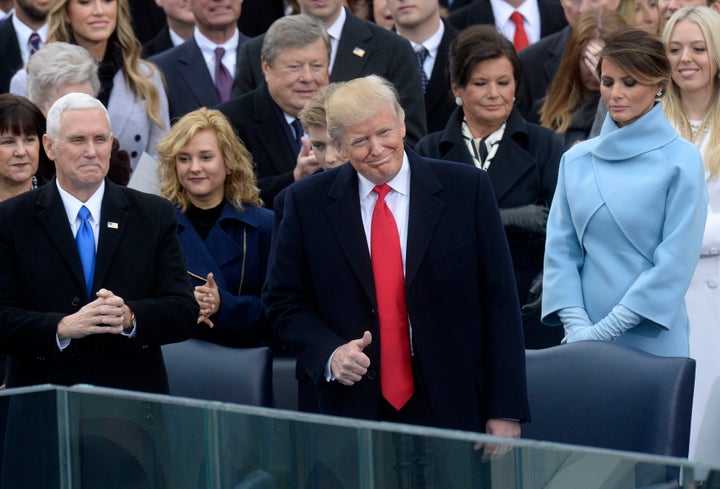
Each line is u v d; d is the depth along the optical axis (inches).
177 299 618.8
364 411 584.7
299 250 601.0
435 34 986.7
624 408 585.9
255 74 937.5
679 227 660.1
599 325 665.0
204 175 757.3
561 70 888.9
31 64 829.8
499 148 801.6
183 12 1107.3
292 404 713.0
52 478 518.3
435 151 819.4
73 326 587.5
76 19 906.7
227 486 474.9
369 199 594.6
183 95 991.0
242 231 763.4
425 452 432.1
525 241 779.4
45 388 515.5
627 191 674.8
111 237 616.7
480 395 586.2
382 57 919.0
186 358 677.3
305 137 772.6
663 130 678.5
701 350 733.9
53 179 632.4
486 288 585.3
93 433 507.5
